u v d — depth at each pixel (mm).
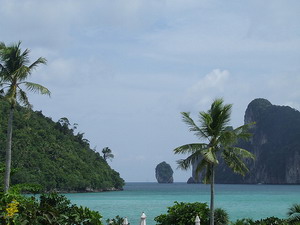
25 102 26031
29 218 16422
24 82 25438
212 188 23734
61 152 151250
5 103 145375
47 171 134125
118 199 102938
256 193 139500
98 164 173000
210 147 23750
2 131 134250
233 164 24391
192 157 24125
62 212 20000
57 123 173125
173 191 171000
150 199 102188
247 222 23578
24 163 129375
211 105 24844
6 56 25531
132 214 55469
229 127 24984
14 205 15945
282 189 187000
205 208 24578
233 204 79312
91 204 81125
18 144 133250
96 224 19484
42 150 143500
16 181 120000
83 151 170750
